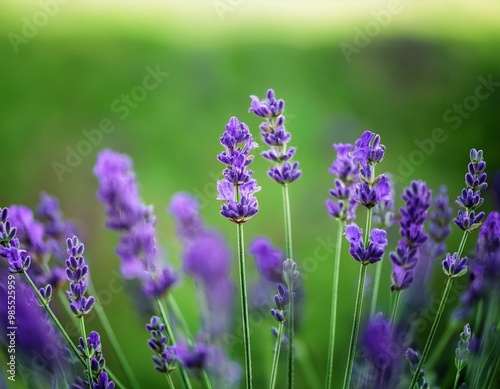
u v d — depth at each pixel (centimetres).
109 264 85
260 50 136
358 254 40
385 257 54
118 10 150
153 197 103
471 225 40
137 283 50
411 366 41
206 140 117
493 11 141
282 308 40
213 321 48
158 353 41
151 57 136
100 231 93
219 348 46
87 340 40
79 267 41
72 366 43
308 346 61
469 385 42
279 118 43
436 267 58
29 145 114
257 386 54
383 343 40
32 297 42
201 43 141
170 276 47
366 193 40
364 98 120
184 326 47
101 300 69
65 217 96
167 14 148
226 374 46
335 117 112
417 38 130
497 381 44
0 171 110
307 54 135
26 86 126
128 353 67
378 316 41
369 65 127
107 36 137
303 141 109
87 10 148
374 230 40
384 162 105
